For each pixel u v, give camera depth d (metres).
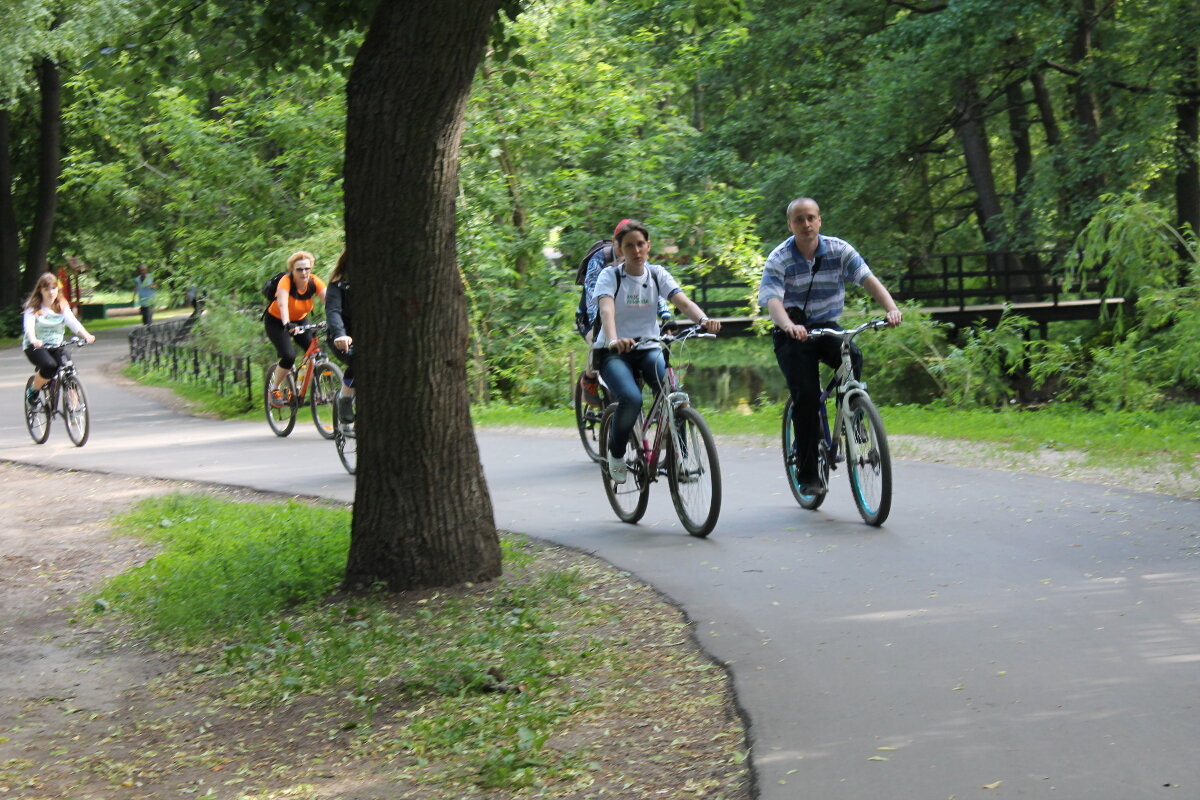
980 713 4.57
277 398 14.83
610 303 8.02
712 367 29.23
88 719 5.42
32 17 29.08
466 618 6.35
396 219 6.72
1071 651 5.17
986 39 25.38
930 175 35.19
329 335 11.28
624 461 8.26
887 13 30.34
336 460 12.48
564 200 20.08
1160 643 5.18
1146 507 7.81
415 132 6.61
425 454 6.91
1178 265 16.80
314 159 19.59
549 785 4.30
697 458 7.80
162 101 20.27
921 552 7.02
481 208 19.11
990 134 34.12
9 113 40.72
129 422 17.86
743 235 20.81
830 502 8.62
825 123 29.98
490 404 18.36
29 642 6.68
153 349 26.66
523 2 9.68
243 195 20.48
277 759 4.79
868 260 30.03
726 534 7.84
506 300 19.22
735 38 21.94
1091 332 24.30
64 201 43.47
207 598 6.94
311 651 6.01
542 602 6.53
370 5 8.77
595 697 5.10
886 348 17.94
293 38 9.35
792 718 4.68
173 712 5.44
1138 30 25.59
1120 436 11.18
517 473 10.98
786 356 8.11
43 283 15.13
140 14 9.36
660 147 21.22
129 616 7.08
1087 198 25.69
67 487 11.84
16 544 9.21
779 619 5.95
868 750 4.32
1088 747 4.19
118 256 45.47
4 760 4.95
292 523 8.63
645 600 6.48
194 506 10.05
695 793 4.13
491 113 19.45
